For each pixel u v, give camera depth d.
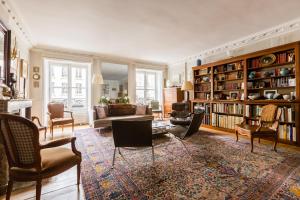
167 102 6.91
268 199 1.56
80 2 2.70
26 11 2.98
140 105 5.55
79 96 6.03
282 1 2.71
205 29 3.80
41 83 5.12
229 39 4.48
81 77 6.06
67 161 1.62
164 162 2.44
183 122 3.95
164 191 1.70
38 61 5.09
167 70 7.67
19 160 1.39
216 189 1.73
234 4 2.79
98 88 6.04
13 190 1.74
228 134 4.19
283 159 2.52
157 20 3.34
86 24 3.51
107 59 6.19
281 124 3.39
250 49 4.34
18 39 3.80
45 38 4.34
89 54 5.82
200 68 5.35
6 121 1.31
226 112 4.50
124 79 6.60
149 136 2.28
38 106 5.09
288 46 3.28
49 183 1.90
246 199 1.56
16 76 3.63
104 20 3.33
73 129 4.58
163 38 4.37
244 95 4.10
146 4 2.77
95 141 3.57
